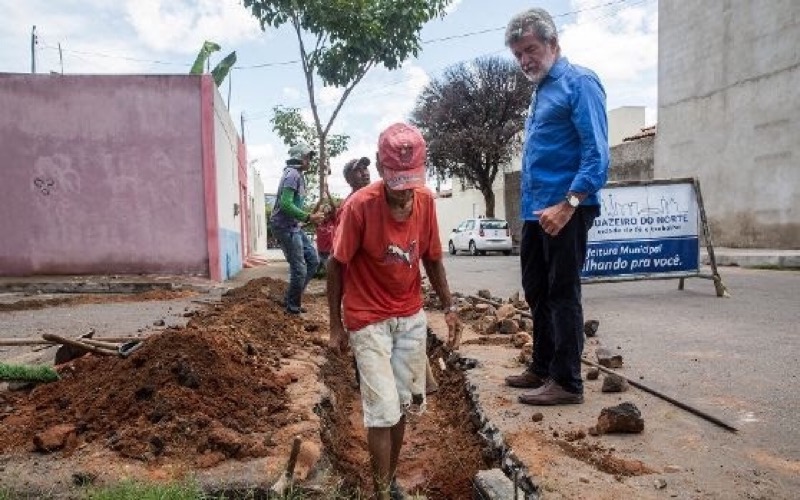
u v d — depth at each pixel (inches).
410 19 546.0
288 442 138.0
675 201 383.6
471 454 155.6
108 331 289.9
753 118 680.4
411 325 128.9
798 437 141.2
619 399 171.3
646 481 119.5
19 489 117.8
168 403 145.6
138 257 514.6
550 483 118.7
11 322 324.8
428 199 129.8
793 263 530.9
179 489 112.7
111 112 506.0
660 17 822.5
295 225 319.6
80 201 506.6
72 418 147.9
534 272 176.9
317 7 533.0
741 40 690.8
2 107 494.0
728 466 126.1
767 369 199.0
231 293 413.4
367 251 122.9
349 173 258.7
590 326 259.0
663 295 383.9
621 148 957.2
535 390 171.6
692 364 207.9
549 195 166.4
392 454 135.2
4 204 498.9
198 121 513.0
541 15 163.6
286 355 225.3
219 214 534.3
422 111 1317.7
